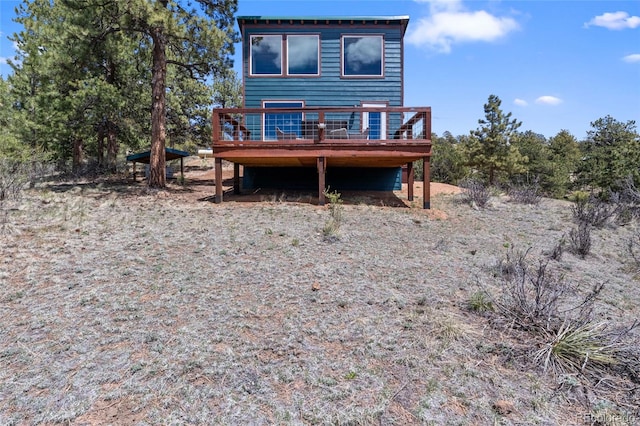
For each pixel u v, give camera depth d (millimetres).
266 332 3445
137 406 2539
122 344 3229
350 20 12109
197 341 3277
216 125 9508
